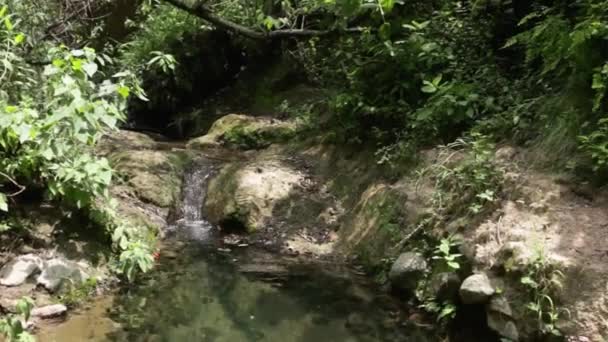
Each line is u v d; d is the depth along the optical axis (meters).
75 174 4.46
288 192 5.89
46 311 3.86
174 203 6.17
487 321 3.58
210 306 4.20
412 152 5.29
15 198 4.59
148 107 10.12
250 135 7.52
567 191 4.05
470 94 5.09
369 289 4.52
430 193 4.75
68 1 8.26
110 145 7.14
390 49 5.61
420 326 3.90
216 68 10.26
